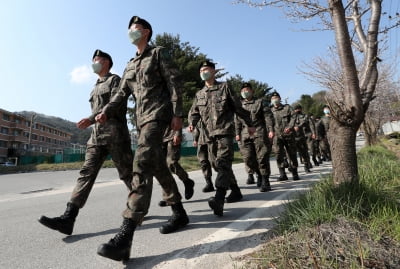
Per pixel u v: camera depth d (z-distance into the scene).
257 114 5.20
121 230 2.17
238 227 2.87
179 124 2.57
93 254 2.44
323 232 2.00
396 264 1.69
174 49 29.34
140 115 2.59
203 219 3.31
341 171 2.96
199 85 28.56
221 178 3.35
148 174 2.40
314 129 10.05
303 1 4.16
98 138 3.22
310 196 2.73
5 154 66.25
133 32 2.74
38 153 70.69
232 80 36.44
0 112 65.31
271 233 2.46
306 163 7.94
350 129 2.98
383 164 4.13
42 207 4.73
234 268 1.87
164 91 2.66
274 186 5.58
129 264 2.16
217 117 3.58
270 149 5.11
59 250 2.57
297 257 1.79
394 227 2.03
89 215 3.84
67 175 12.20
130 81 2.76
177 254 2.28
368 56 3.43
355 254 1.75
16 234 3.11
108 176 10.44
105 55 3.69
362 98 3.15
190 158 16.94
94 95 3.59
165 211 3.91
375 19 3.52
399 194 2.79
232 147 3.54
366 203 2.43
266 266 1.80
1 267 2.23
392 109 18.11
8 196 6.62
